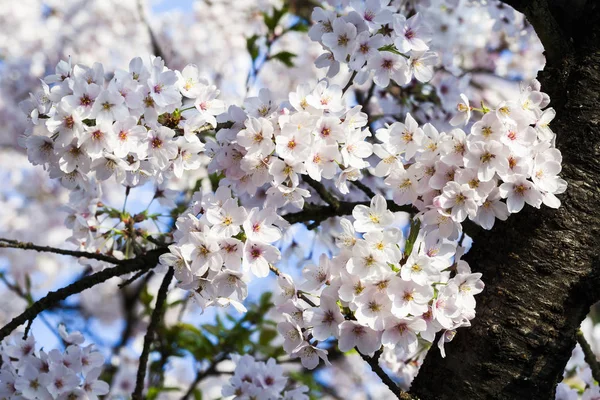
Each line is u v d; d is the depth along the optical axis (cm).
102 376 260
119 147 144
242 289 145
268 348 235
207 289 146
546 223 150
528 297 149
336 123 145
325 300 142
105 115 143
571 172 150
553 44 156
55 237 311
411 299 139
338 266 142
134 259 167
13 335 175
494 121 141
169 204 185
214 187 191
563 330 149
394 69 154
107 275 165
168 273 168
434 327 141
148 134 146
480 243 153
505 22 238
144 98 146
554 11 156
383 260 139
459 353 149
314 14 155
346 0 188
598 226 149
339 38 153
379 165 146
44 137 149
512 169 141
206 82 152
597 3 155
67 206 179
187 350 238
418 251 141
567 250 149
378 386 309
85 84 143
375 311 140
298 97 147
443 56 228
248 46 239
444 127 212
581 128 152
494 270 150
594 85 153
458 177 141
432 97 213
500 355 148
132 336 290
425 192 144
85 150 144
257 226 145
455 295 140
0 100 299
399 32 152
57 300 164
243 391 175
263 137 145
